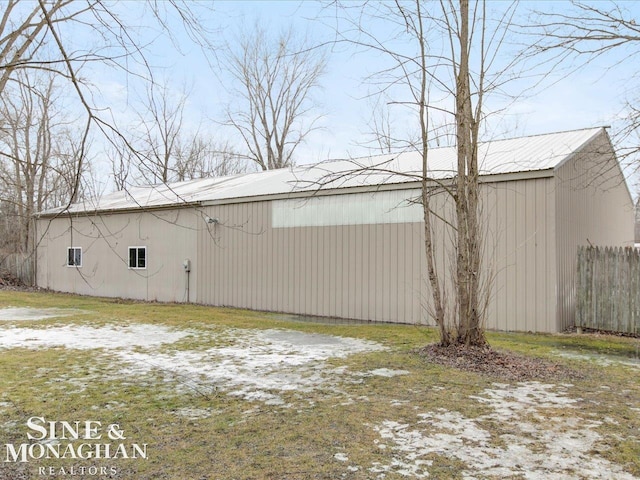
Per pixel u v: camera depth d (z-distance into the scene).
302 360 6.74
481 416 4.42
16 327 9.64
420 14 6.74
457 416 4.42
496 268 9.52
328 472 3.29
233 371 6.10
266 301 13.12
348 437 3.92
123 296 16.67
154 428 4.12
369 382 5.57
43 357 6.83
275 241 12.96
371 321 11.15
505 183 9.50
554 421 4.29
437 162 11.84
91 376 5.80
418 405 4.73
